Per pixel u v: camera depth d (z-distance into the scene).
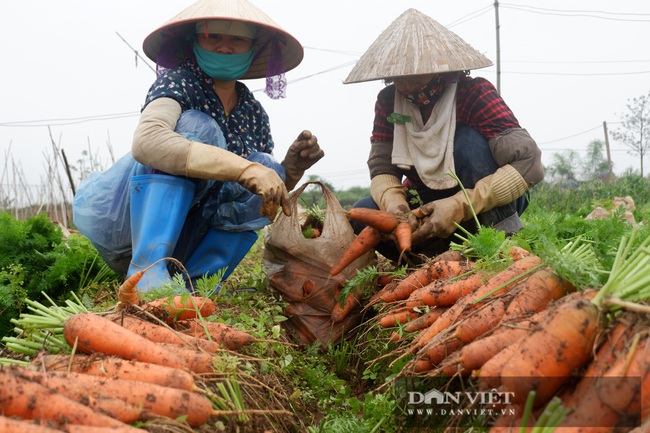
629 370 1.90
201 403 2.25
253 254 6.75
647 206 9.07
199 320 3.10
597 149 35.16
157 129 3.89
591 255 3.02
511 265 2.98
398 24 4.45
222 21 4.22
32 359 2.68
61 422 1.94
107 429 1.90
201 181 4.12
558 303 2.31
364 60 4.46
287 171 4.57
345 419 2.91
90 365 2.42
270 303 4.06
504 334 2.39
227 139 4.54
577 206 12.20
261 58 5.01
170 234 3.80
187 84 4.29
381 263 4.83
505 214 4.43
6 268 4.46
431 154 4.38
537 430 1.95
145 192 3.89
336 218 4.12
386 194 4.61
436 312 3.23
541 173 4.33
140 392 2.21
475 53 4.30
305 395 3.30
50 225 4.95
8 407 1.92
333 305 4.01
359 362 3.94
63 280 4.46
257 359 2.95
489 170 4.37
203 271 4.32
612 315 2.14
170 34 4.49
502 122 4.38
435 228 4.04
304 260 4.02
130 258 4.36
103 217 4.19
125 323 2.80
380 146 4.83
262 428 2.63
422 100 4.39
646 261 2.21
